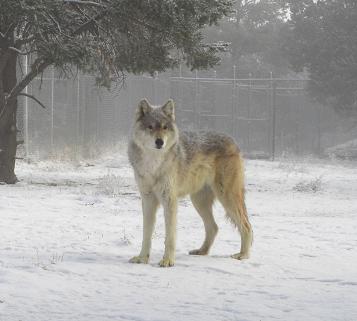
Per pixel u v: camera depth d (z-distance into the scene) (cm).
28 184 2241
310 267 997
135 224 1457
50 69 3162
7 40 2169
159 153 980
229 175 1080
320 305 731
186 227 1435
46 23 1975
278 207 1908
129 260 1012
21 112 3005
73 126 3391
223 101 5019
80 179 2520
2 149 2209
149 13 2077
